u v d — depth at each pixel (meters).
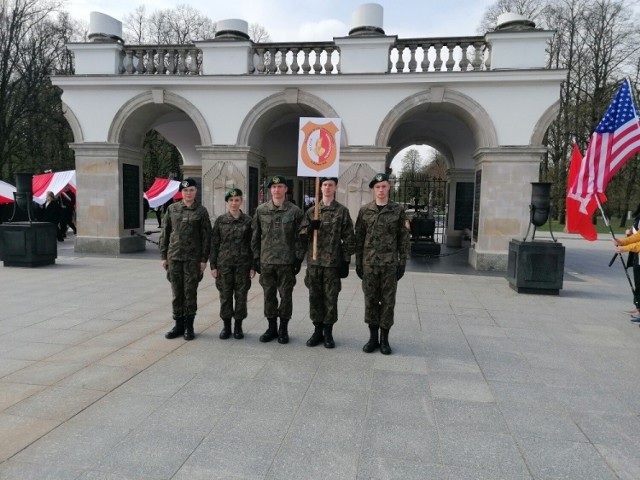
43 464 2.88
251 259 5.62
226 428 3.39
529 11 29.16
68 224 18.91
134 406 3.72
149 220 32.44
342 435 3.32
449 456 3.07
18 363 4.66
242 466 2.90
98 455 3.00
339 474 2.84
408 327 6.30
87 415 3.55
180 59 12.96
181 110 13.26
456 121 15.21
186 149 19.41
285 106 12.72
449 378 4.47
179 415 3.58
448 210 17.89
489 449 3.17
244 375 4.43
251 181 12.98
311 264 5.30
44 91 29.28
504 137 11.40
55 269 10.59
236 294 5.55
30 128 29.86
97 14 13.13
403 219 5.10
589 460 3.06
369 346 5.21
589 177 7.85
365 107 11.93
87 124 13.15
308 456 3.03
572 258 15.16
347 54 12.01
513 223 11.43
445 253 15.08
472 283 9.81
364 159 11.98
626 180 30.92
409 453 3.10
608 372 4.71
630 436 3.40
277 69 13.43
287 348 5.30
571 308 7.60
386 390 4.15
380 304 5.20
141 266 11.18
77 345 5.26
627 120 7.55
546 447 3.22
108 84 12.78
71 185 19.27
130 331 5.84
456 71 11.33
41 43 28.73
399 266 5.13
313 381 4.32
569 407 3.88
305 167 5.36
